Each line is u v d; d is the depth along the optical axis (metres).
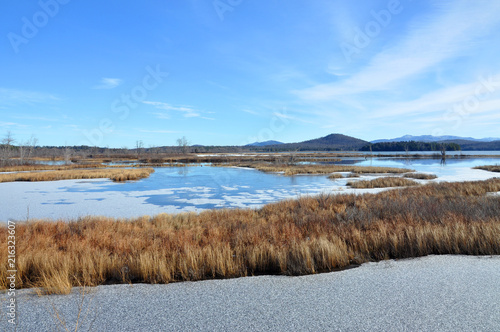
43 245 5.93
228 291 3.81
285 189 19.80
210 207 13.51
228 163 54.38
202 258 4.87
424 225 6.52
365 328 2.75
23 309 3.30
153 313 3.19
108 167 47.88
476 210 7.85
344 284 3.91
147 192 18.69
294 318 2.99
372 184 20.20
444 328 2.71
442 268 4.38
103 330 2.81
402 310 3.08
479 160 63.69
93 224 8.46
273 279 4.25
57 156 85.25
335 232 6.68
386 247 5.43
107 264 4.68
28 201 15.22
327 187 20.52
